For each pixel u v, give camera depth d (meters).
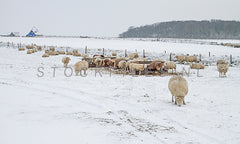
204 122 8.32
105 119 7.98
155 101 11.35
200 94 12.86
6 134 6.00
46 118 7.55
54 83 15.09
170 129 7.52
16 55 37.22
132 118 8.48
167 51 48.62
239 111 9.61
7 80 14.88
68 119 7.60
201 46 60.84
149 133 6.99
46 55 35.47
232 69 24.97
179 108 10.12
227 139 6.80
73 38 87.12
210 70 24.28
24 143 5.54
